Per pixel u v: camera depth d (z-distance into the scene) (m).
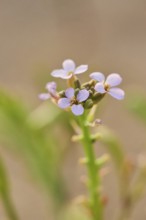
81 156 0.50
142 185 0.33
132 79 0.70
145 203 0.53
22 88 0.70
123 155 0.32
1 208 0.49
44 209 0.58
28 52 0.77
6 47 0.79
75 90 0.24
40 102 0.46
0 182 0.31
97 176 0.27
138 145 0.62
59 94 0.25
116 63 0.72
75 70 0.25
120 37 0.76
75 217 0.34
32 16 0.82
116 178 0.56
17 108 0.34
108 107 0.65
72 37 0.75
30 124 0.34
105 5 0.78
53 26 0.79
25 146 0.35
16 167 0.59
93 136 0.26
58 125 0.36
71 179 0.50
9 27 0.82
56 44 0.76
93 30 0.76
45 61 0.73
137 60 0.73
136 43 0.75
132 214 0.53
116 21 0.77
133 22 0.77
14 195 0.59
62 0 0.78
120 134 0.64
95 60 0.72
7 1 0.85
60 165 0.36
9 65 0.76
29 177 0.36
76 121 0.26
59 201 0.35
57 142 0.35
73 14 0.77
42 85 0.38
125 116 0.65
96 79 0.24
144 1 0.78
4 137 0.34
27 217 0.57
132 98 0.35
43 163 0.35
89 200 0.28
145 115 0.35
